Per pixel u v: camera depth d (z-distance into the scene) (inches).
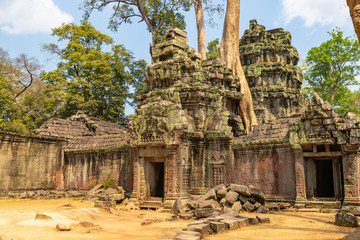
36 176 1026.1
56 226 476.4
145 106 825.5
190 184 812.0
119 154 976.9
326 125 672.4
